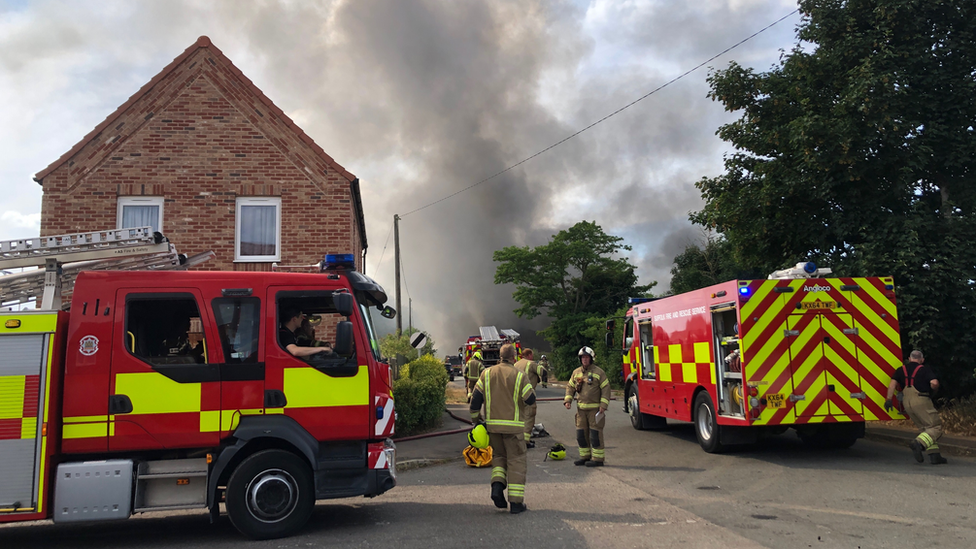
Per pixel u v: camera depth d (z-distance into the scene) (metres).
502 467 6.86
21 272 6.49
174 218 13.11
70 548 5.93
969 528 5.67
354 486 6.21
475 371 17.28
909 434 11.46
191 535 6.33
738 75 14.86
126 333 5.98
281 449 6.13
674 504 6.95
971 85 12.34
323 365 6.26
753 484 7.99
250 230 13.44
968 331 12.11
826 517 6.19
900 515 6.20
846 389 9.51
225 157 13.41
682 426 15.10
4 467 5.55
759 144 14.81
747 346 9.42
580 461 9.98
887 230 12.63
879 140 12.94
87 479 5.65
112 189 13.01
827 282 9.67
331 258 6.70
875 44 12.85
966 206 12.98
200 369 6.03
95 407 5.80
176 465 5.93
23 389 5.65
